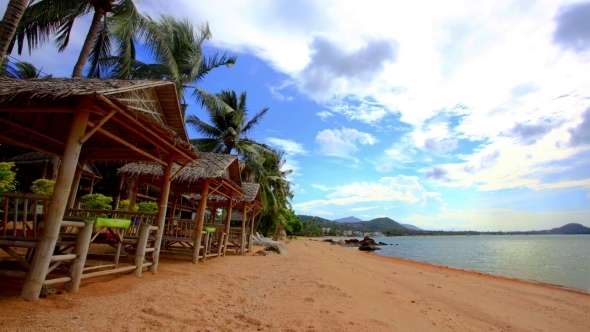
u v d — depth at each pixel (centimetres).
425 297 896
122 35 1362
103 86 518
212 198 1708
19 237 489
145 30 1416
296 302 634
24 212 498
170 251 1155
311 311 572
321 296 712
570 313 885
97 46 1520
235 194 1445
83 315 420
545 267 2328
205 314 492
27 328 355
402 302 775
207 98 2028
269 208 3450
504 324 688
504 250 4534
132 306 485
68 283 511
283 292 725
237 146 2558
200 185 1296
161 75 1755
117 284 605
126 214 868
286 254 1920
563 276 1844
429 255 3622
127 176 1095
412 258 3170
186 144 696
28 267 468
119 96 661
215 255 1294
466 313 752
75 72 1192
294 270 1134
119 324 405
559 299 1105
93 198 1276
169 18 1725
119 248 666
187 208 2402
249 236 1920
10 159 1592
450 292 1045
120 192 2036
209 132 2623
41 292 468
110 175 2083
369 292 847
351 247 5194
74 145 480
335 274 1136
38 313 405
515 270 2144
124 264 778
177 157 827
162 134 645
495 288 1240
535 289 1298
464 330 592
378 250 4628
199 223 1072
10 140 724
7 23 765
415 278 1324
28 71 1867
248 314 520
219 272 922
